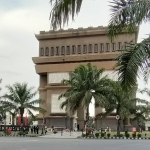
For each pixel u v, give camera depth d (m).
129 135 41.53
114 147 22.95
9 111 52.22
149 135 45.06
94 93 40.75
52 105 68.38
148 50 8.62
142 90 39.44
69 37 72.06
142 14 8.68
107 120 63.28
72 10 7.70
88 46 70.31
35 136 45.84
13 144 26.14
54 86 69.12
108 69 65.50
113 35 9.62
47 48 73.19
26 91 53.84
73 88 41.91
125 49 8.92
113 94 40.97
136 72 8.64
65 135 48.34
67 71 69.38
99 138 40.16
